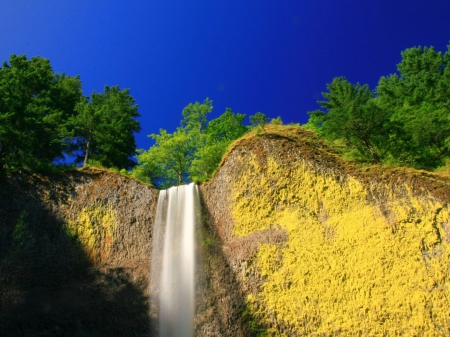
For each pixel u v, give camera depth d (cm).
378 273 1573
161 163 3041
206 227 2094
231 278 1873
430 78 2923
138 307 1955
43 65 3272
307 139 2102
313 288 1675
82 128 2970
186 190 2236
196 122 3228
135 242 2166
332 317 1585
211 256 1981
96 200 2281
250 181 2061
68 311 1903
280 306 1705
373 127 2086
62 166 2392
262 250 1858
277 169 2022
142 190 2302
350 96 2241
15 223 2172
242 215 2011
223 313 1812
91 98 3741
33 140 2550
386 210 1683
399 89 3105
